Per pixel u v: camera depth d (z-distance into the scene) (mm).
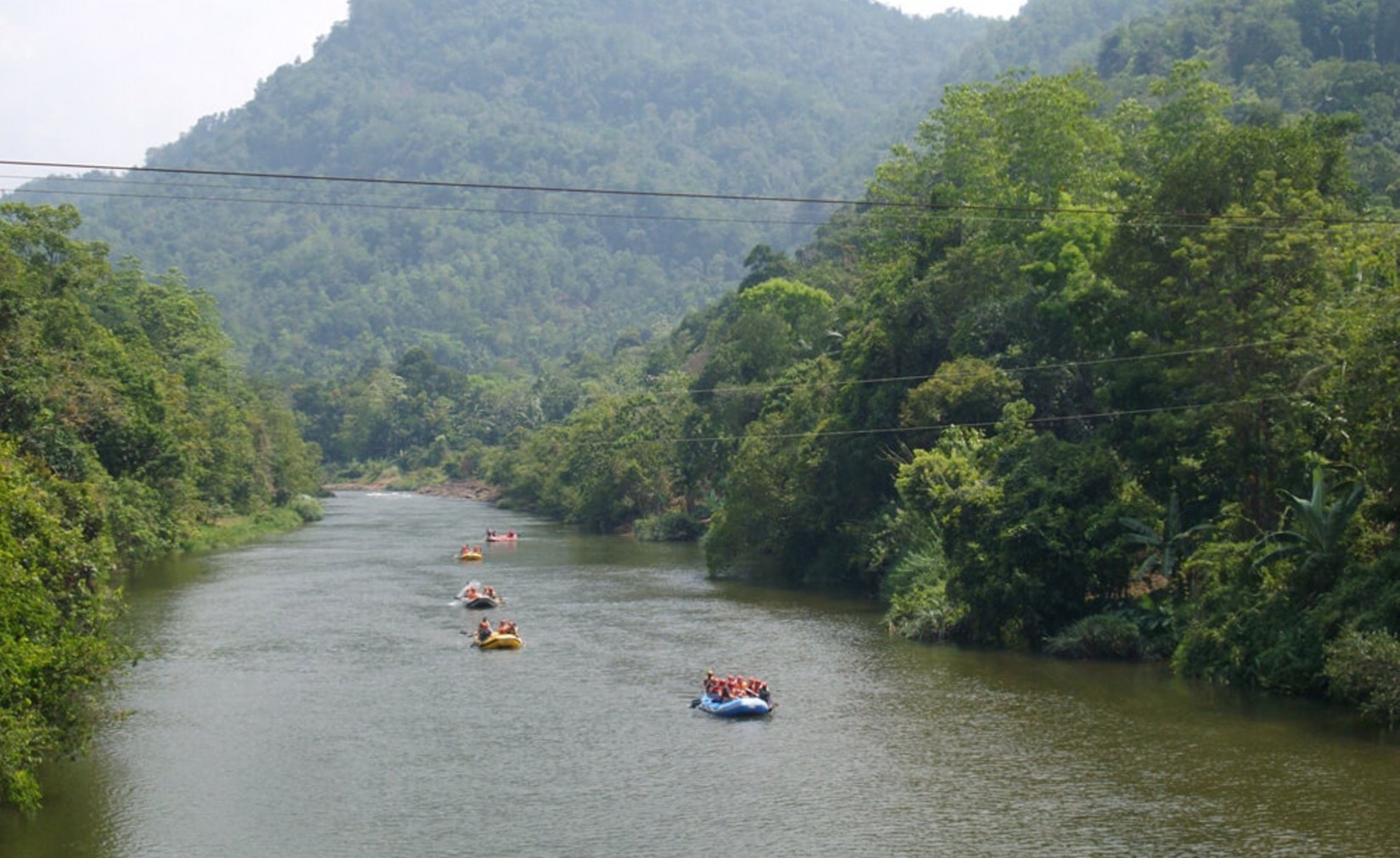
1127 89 186750
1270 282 51812
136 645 60281
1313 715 43750
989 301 75500
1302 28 185125
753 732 43562
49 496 42938
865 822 34094
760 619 67938
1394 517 44688
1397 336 42906
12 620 31797
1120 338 59438
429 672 54094
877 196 112812
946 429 68562
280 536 127688
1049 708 46031
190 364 136750
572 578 88188
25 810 34812
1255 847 31516
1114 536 54688
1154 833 32719
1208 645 49000
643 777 38469
